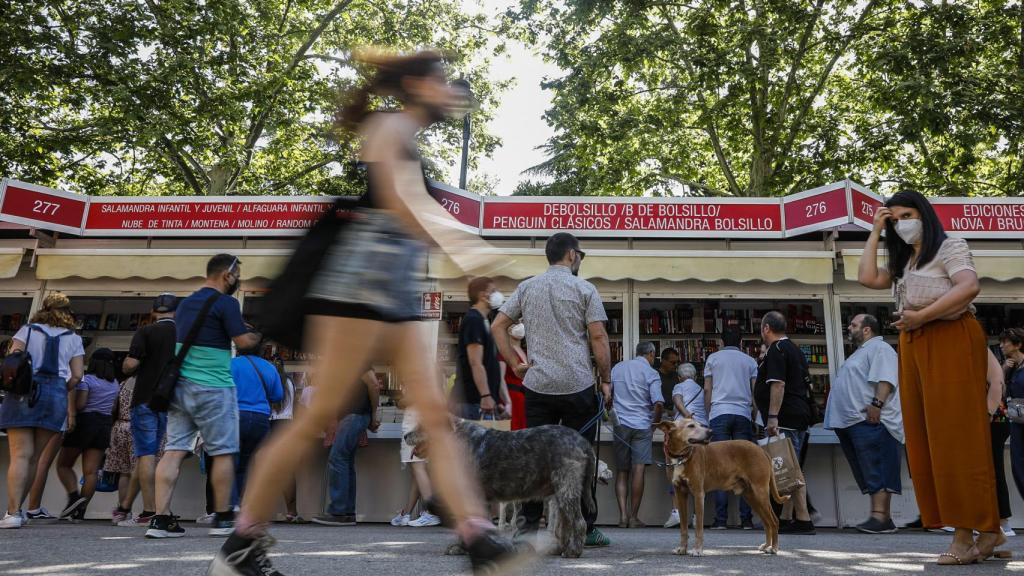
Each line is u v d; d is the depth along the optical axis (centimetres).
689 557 544
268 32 2291
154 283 1063
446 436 254
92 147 2225
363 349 241
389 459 1008
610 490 1006
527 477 532
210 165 2208
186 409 632
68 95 2105
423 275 255
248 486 255
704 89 2147
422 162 268
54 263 1030
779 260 1008
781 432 886
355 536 723
